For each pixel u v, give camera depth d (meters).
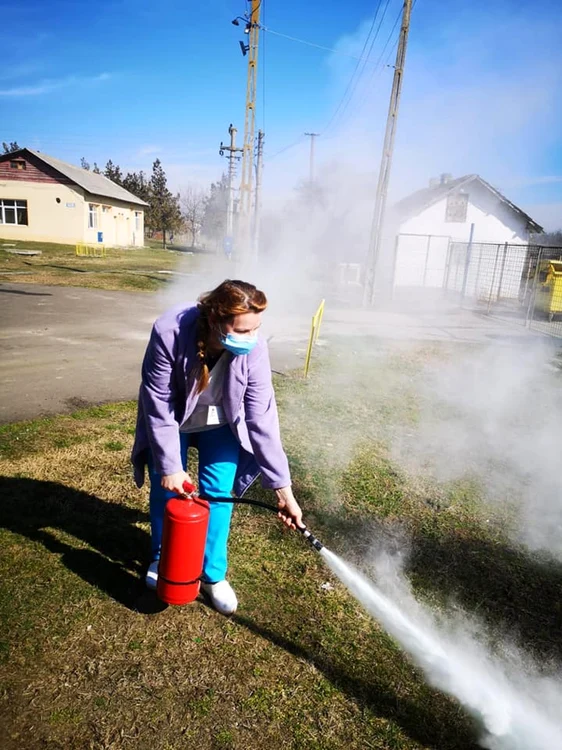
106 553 2.85
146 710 1.98
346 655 2.30
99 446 4.22
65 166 32.69
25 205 31.09
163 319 2.07
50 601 2.47
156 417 2.15
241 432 2.26
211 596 2.51
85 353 7.50
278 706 2.03
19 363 6.75
